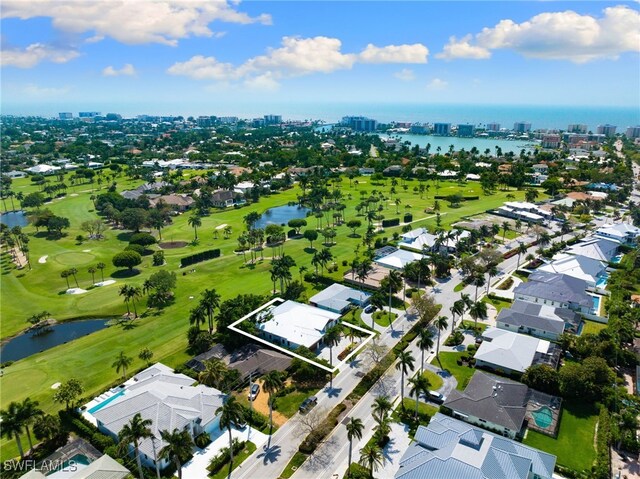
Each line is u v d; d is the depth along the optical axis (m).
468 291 157.38
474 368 111.31
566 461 81.56
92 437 86.50
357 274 161.50
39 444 86.94
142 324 135.62
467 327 131.12
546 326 124.38
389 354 114.50
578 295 143.88
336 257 193.38
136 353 119.31
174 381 99.50
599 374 100.19
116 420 87.00
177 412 87.00
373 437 88.31
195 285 165.62
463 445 80.00
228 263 189.38
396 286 141.38
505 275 171.62
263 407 98.31
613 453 84.19
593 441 86.56
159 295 146.00
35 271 179.75
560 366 111.00
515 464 75.88
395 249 197.25
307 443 85.44
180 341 125.25
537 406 95.50
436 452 79.00
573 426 90.81
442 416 89.06
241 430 91.25
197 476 79.62
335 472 80.31
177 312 143.62
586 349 113.06
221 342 120.88
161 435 77.44
